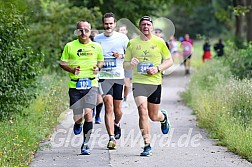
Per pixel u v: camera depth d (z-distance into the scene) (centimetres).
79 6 4778
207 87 3266
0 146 1739
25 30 2366
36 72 2369
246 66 3159
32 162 1766
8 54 2259
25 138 1930
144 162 1764
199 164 1733
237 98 2333
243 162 1753
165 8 5909
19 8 2647
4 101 2266
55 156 1855
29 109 2458
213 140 2128
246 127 2055
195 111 2823
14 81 2288
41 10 4231
